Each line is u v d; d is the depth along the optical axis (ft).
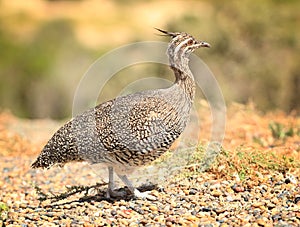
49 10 433.07
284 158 91.09
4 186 99.71
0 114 166.61
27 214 83.25
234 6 222.89
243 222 75.00
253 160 91.61
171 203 82.69
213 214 78.48
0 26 384.47
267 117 135.85
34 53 324.60
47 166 86.94
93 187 93.30
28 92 269.64
